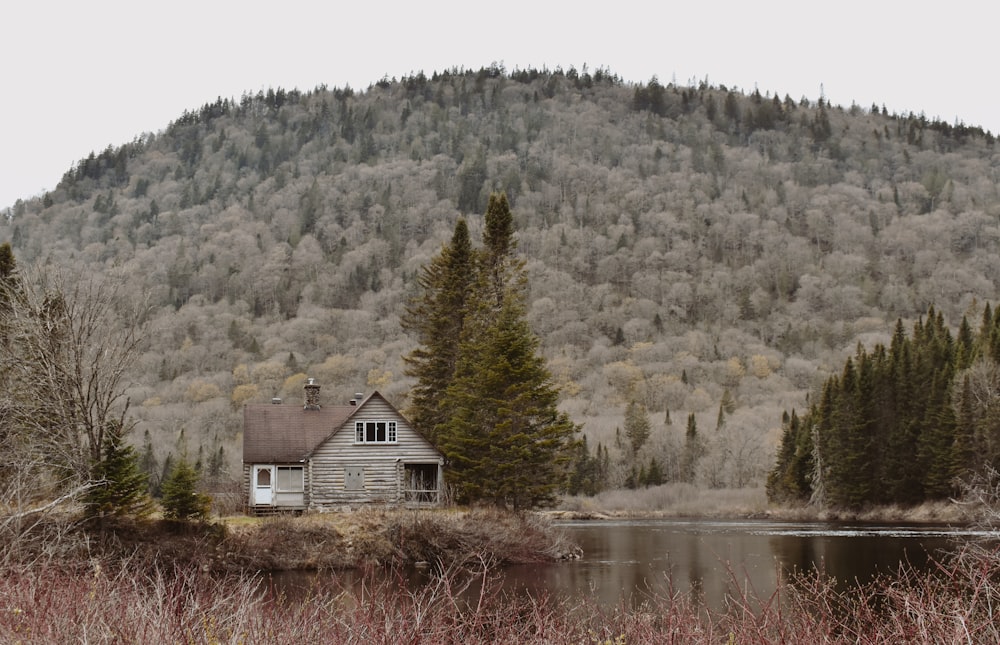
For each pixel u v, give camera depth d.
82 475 29.70
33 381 30.39
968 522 60.34
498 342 43.78
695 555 38.91
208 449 112.38
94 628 9.41
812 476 85.56
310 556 33.72
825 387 88.88
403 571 32.59
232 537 33.44
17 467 24.27
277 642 9.35
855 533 53.50
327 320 196.38
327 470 46.62
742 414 154.88
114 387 32.31
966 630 8.48
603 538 50.75
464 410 44.25
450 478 46.78
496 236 55.22
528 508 44.03
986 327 84.38
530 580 29.69
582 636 11.01
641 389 172.12
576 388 173.88
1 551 14.90
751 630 10.34
